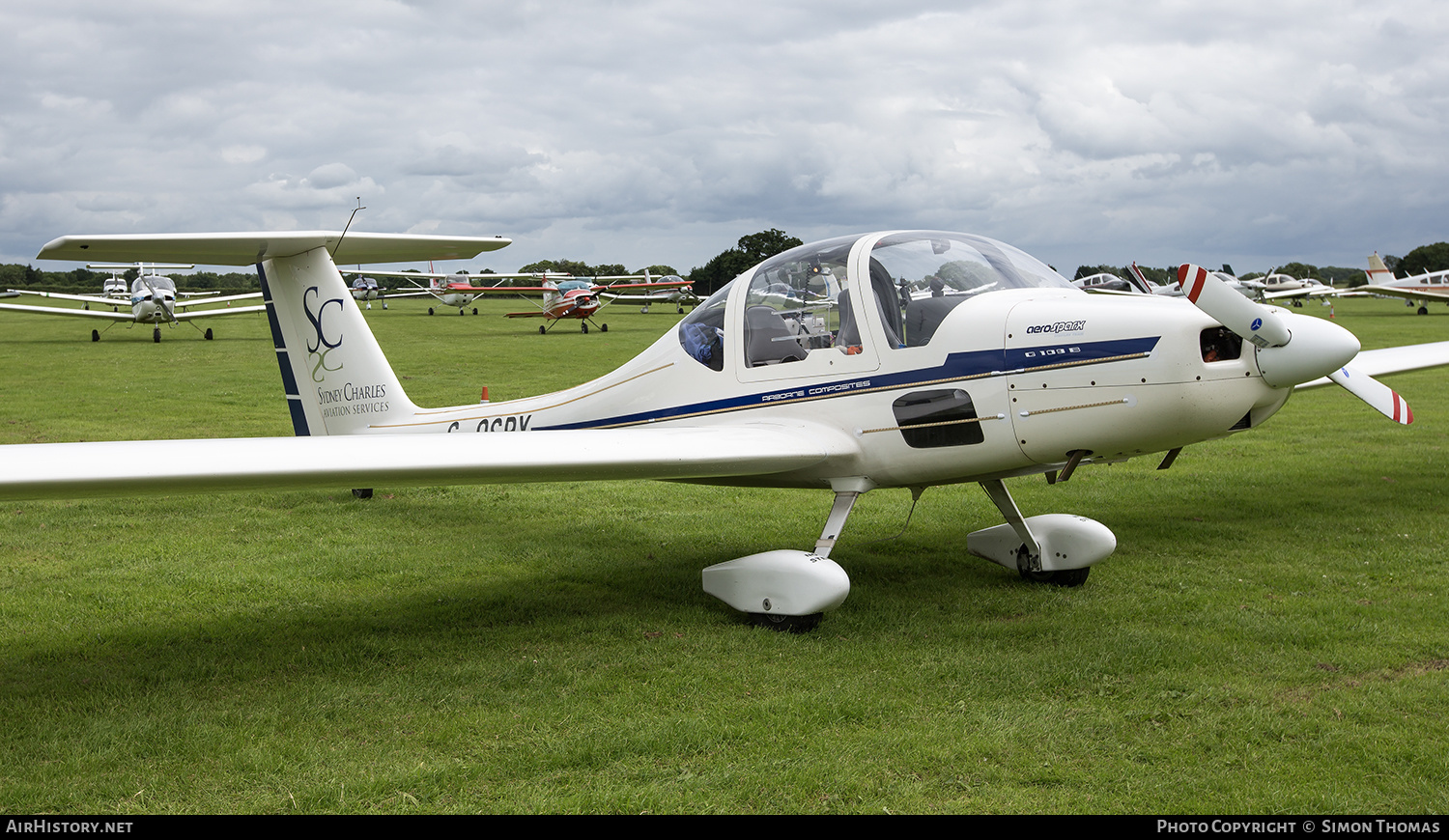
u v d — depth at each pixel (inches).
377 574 208.7
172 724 125.6
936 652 152.2
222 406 508.1
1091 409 156.7
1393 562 204.2
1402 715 124.3
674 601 186.4
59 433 412.2
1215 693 132.3
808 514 269.7
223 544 235.6
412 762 114.7
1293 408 491.2
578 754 114.8
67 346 983.6
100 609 180.7
